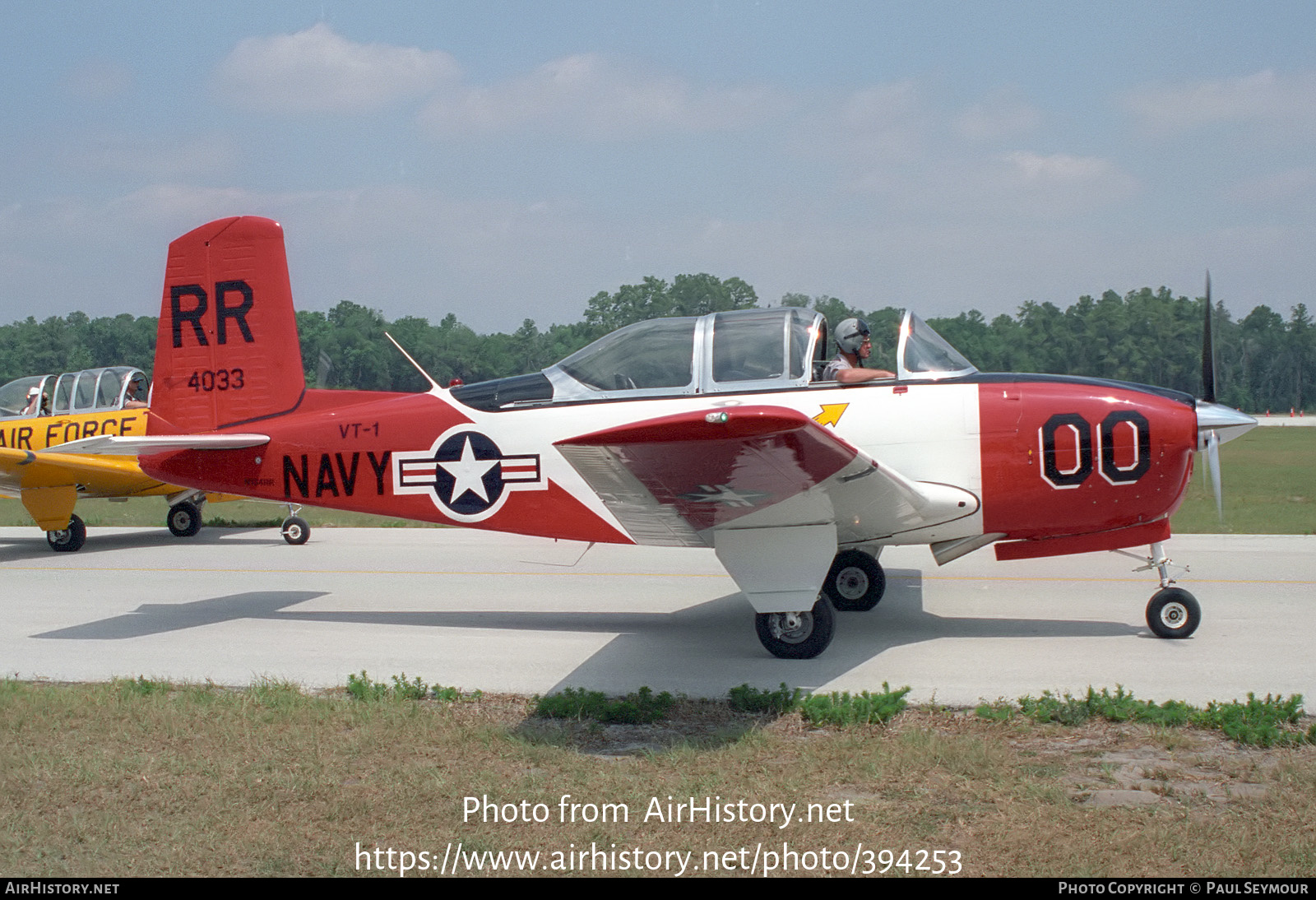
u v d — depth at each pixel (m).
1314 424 57.75
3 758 4.34
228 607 8.20
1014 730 4.64
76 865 3.38
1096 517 6.38
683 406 6.70
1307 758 4.23
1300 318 93.94
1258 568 9.12
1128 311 69.94
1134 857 3.32
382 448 7.32
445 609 8.05
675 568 9.87
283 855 3.46
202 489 7.83
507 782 4.07
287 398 7.78
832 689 5.46
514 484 7.05
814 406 6.53
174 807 3.84
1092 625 6.90
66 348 85.06
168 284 7.93
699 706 5.14
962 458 6.37
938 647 6.38
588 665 6.11
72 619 7.76
